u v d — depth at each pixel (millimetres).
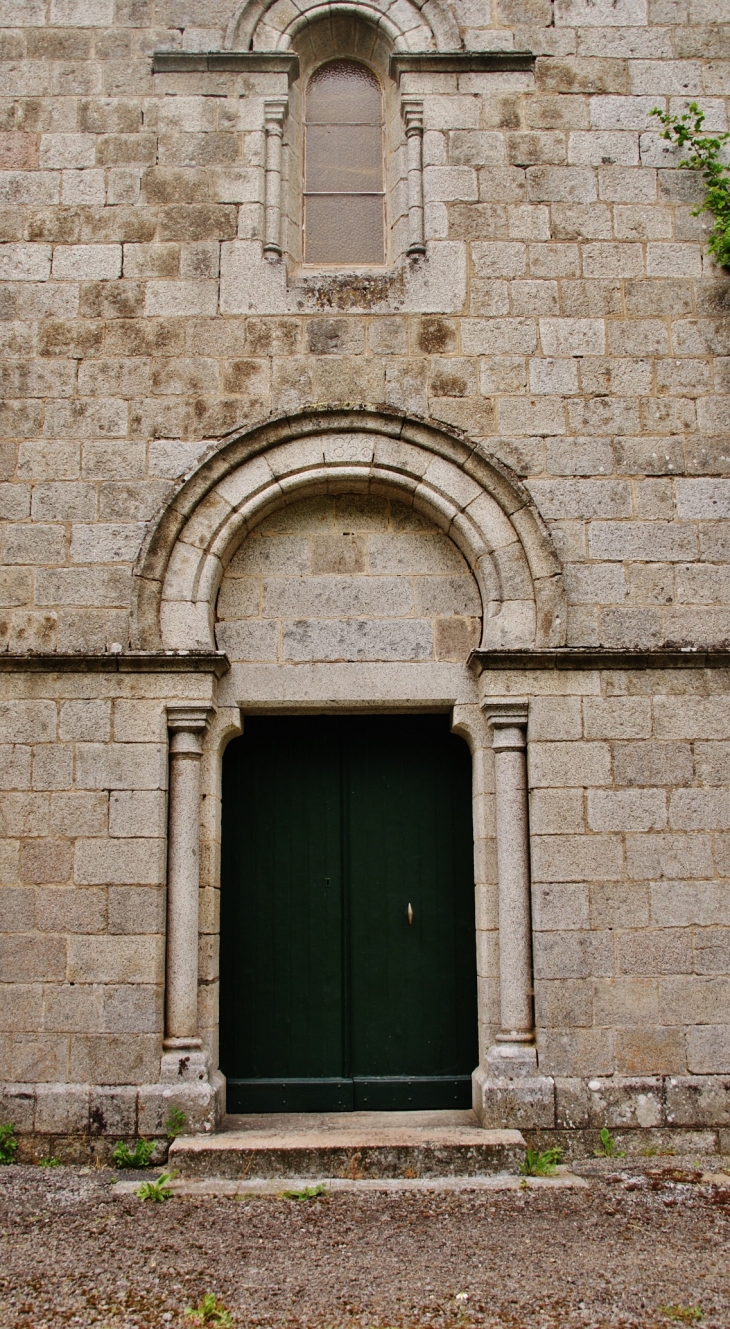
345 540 7211
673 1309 4316
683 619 6887
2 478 6949
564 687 6742
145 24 7570
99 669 6676
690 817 6629
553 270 7281
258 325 7168
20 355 7105
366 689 6992
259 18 7617
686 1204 5422
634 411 7125
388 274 7328
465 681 7012
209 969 6570
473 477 6996
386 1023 6977
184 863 6531
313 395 7086
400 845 7191
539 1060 6328
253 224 7312
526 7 7633
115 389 7066
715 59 7598
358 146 7891
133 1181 5809
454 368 7137
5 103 7445
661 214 7387
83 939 6395
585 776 6645
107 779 6566
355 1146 5926
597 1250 4867
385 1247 4910
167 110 7461
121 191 7332
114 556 6875
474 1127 6301
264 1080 6844
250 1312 4293
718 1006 6426
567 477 7027
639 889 6535
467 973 7039
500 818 6660
